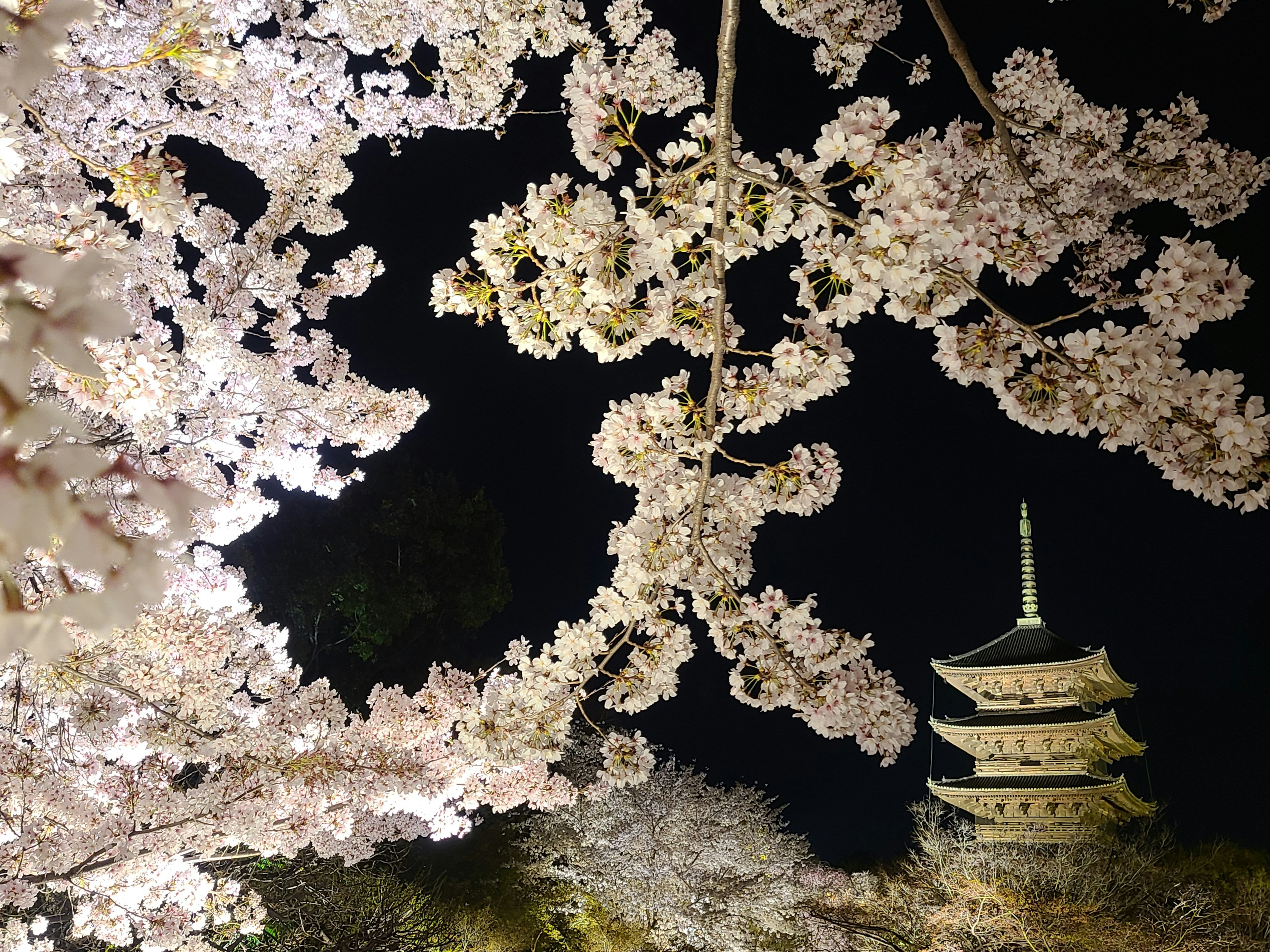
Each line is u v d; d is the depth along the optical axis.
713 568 5.47
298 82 8.77
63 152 6.99
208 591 8.54
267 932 12.86
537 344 4.47
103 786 7.61
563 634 5.41
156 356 3.99
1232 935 17.22
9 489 0.52
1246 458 3.38
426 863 19.81
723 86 3.69
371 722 7.93
